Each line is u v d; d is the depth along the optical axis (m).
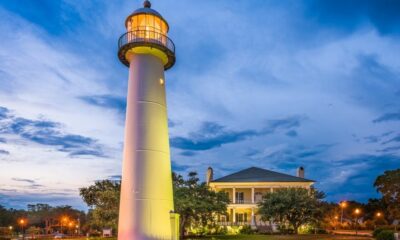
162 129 18.34
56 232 78.12
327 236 33.47
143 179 16.95
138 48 18.47
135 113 17.88
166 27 19.83
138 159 17.19
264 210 36.34
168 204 17.69
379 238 30.81
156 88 18.56
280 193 37.06
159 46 18.50
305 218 35.72
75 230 78.31
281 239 29.64
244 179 49.62
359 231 50.53
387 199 40.25
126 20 19.36
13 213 88.06
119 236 16.69
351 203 76.06
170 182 18.39
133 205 16.62
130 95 18.38
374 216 64.25
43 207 98.88
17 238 49.81
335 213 66.69
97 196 31.97
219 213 31.67
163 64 19.62
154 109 18.19
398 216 40.06
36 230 73.56
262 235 34.16
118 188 32.09
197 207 27.55
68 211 89.31
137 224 16.44
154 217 16.77
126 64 20.00
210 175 54.31
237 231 38.91
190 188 29.52
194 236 31.62
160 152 17.84
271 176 50.56
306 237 31.72
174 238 17.45
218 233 36.03
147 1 19.77
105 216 29.03
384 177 40.69
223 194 31.33
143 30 18.48
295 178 49.94
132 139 17.53
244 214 48.94
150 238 16.45
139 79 18.33
